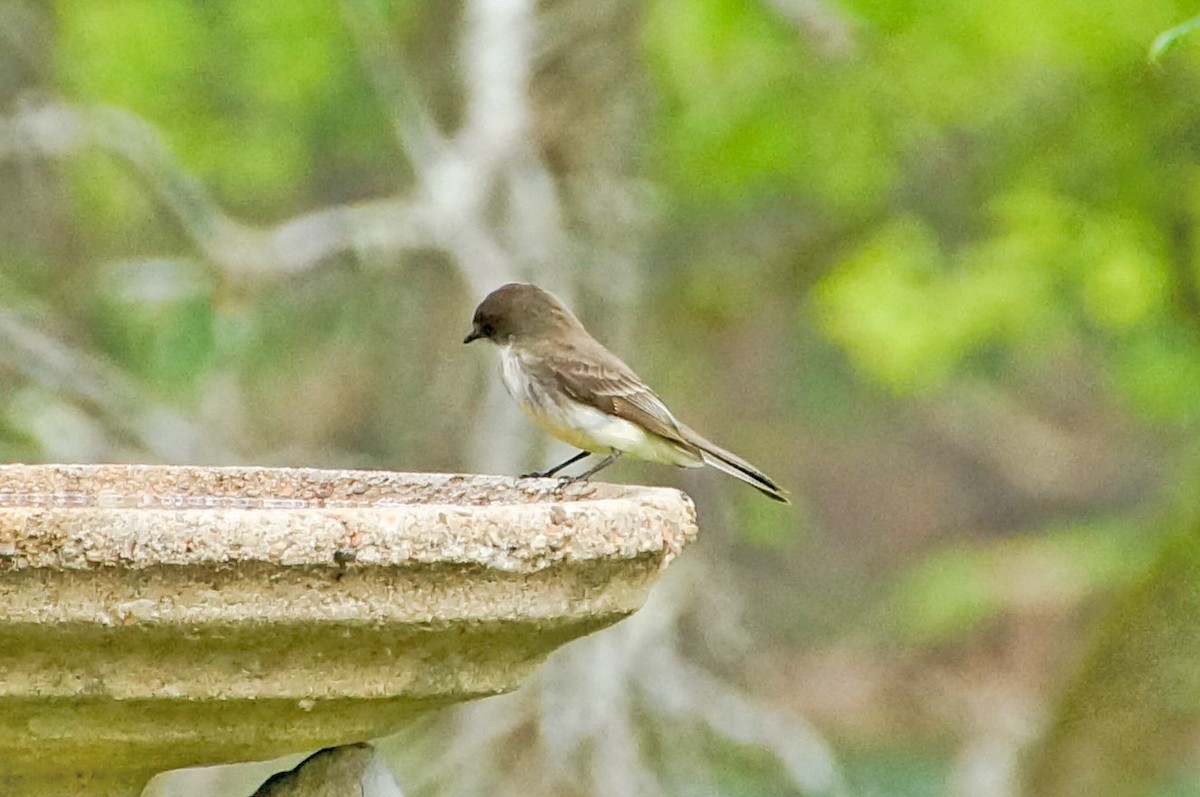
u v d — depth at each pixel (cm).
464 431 1377
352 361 1498
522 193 1295
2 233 1538
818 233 1534
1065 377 2469
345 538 457
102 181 1510
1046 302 1440
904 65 1395
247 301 1280
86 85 1533
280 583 457
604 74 1372
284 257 1272
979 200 1495
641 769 1194
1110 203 1412
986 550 2017
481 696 523
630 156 1438
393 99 1398
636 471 1396
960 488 2545
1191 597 1398
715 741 1330
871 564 2488
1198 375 1498
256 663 478
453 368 1395
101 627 452
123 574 448
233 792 1276
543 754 1194
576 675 1203
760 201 1631
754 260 1554
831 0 1370
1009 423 2481
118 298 1284
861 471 2512
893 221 1482
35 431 1218
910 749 2119
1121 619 1418
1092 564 1634
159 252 1542
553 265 1285
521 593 485
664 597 1267
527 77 1309
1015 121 1465
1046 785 1440
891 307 1375
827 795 1288
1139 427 2494
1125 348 1625
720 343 1709
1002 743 1816
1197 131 1402
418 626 475
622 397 864
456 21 1473
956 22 1327
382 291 1459
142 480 639
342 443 1519
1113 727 1414
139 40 1531
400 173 1633
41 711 485
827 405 2073
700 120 1452
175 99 1611
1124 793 1422
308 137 1647
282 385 1490
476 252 1234
